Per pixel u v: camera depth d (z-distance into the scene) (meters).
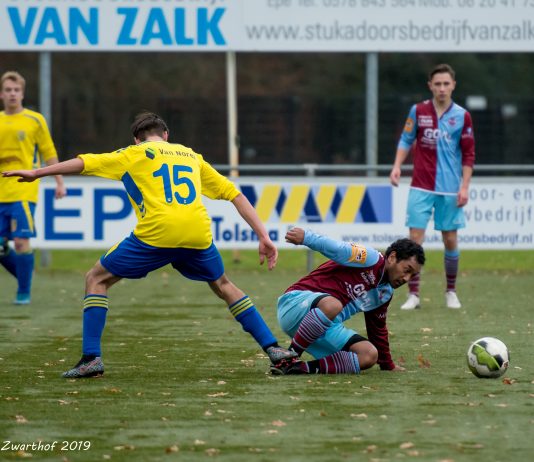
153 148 21.50
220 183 22.08
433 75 34.72
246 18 47.75
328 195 45.22
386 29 47.78
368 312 22.17
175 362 23.64
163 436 16.14
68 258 57.97
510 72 81.56
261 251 21.94
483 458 14.77
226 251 59.09
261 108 59.50
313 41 47.78
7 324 30.78
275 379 21.22
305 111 59.50
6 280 44.56
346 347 21.94
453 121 34.69
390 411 17.91
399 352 25.11
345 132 59.62
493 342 21.20
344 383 20.66
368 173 49.19
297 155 59.62
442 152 34.72
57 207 44.84
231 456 14.91
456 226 34.91
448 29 47.97
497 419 17.27
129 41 47.69
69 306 35.50
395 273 21.61
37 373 22.06
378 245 45.31
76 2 47.62
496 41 48.03
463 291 40.22
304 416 17.53
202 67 85.44
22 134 34.91
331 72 85.50
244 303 21.94
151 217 21.14
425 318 32.00
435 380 21.02
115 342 27.03
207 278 21.81
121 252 21.36
